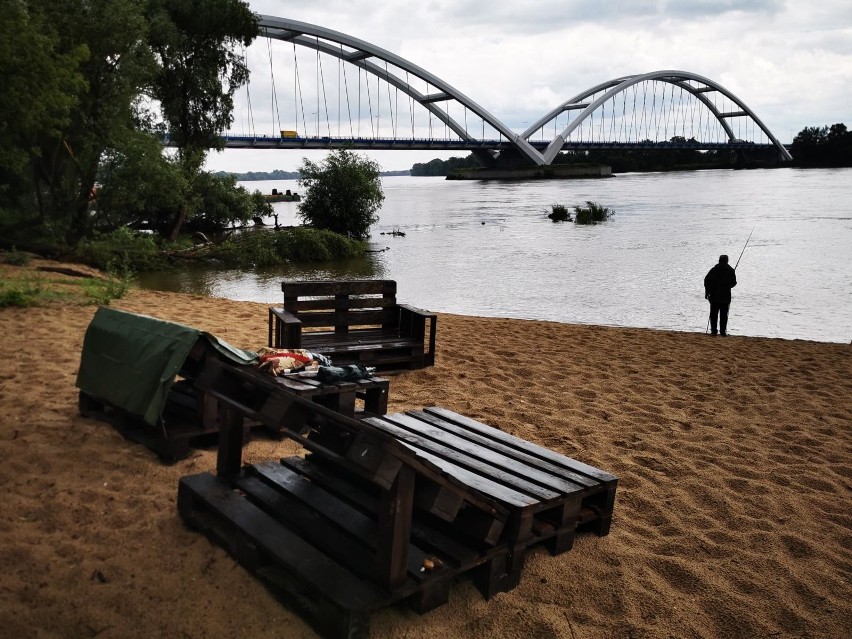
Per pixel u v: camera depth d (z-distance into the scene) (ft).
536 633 10.68
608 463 17.93
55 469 15.47
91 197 77.41
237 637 10.07
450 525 11.85
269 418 11.84
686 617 11.26
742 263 83.97
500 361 30.01
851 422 22.68
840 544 14.11
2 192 76.43
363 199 128.16
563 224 153.58
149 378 16.11
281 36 294.66
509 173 571.28
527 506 11.66
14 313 34.12
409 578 10.56
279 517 12.19
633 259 89.92
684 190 319.47
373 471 9.70
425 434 15.47
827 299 59.57
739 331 46.37
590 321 49.67
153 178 78.48
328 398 17.35
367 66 346.33
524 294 62.49
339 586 10.07
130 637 9.94
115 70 73.92
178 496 13.57
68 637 9.86
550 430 20.52
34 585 10.92
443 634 10.46
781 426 21.94
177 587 11.16
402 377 26.40
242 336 32.09
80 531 12.75
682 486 16.63
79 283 49.32
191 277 76.69
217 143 110.73
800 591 12.22
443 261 90.94
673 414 22.88
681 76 536.42
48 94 57.88
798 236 118.01
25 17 56.44
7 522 12.81
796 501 16.01
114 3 71.87
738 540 13.97
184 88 104.99
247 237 96.53
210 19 102.94
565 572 12.37
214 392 13.70
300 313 26.86
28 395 20.54
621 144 573.74
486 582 11.44
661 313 53.16
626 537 13.83
